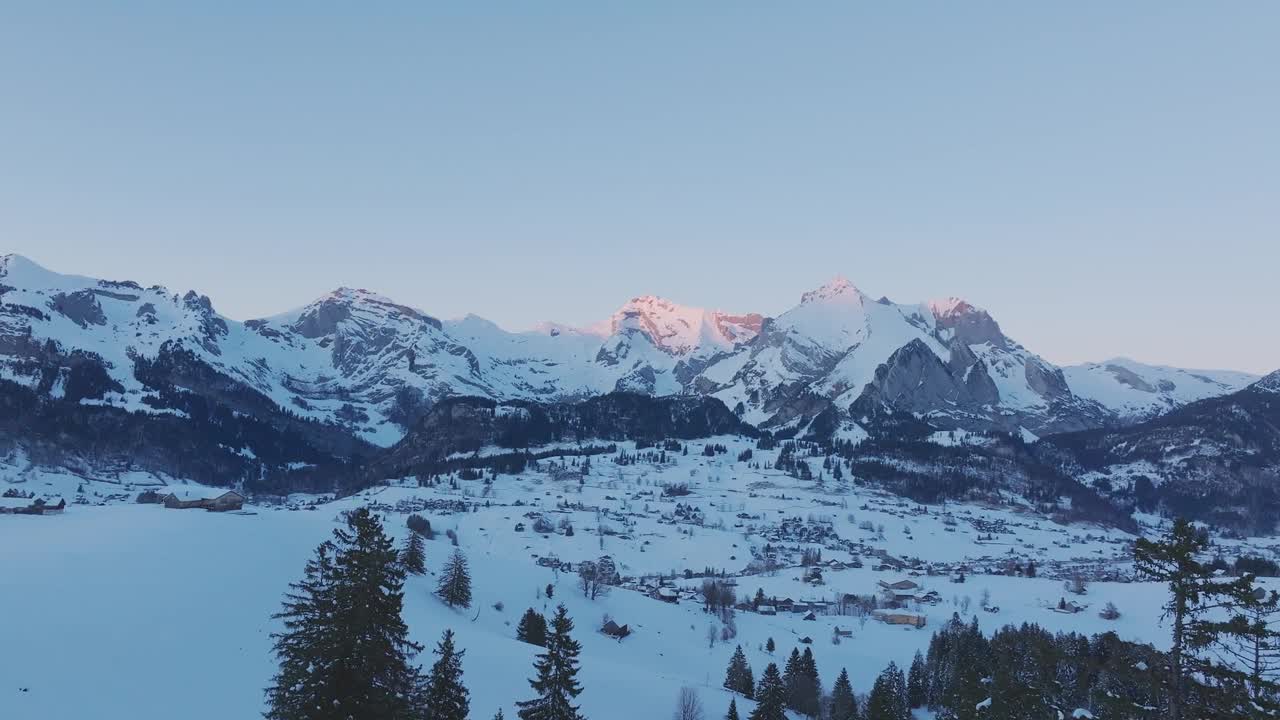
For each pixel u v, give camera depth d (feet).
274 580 542.98
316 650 185.06
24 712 292.61
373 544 193.06
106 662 350.43
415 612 581.12
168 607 437.17
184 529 626.23
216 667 378.53
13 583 425.69
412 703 245.45
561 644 297.12
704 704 501.97
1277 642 141.90
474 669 460.96
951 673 554.87
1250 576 142.92
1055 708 223.10
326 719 181.27
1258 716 136.56
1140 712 149.69
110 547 543.39
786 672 578.25
